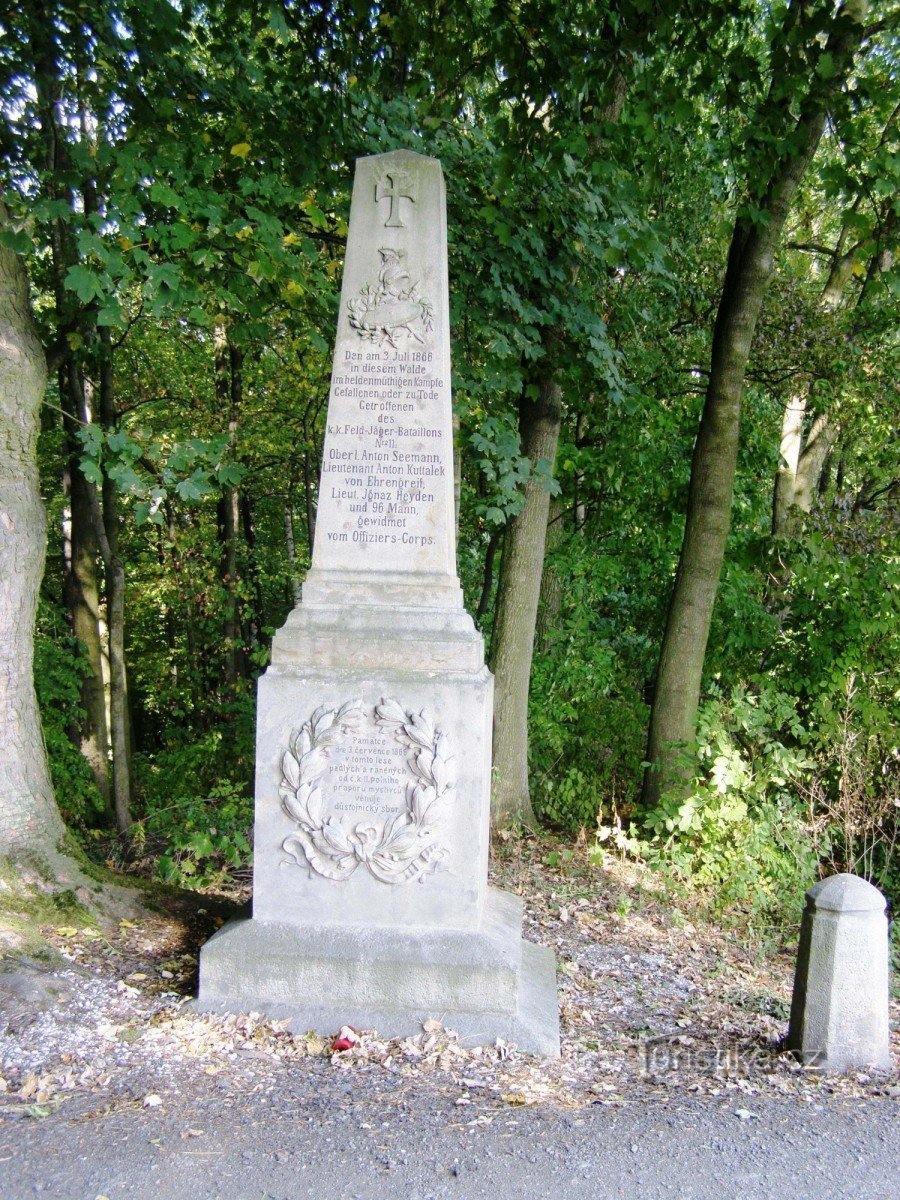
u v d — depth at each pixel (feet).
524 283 26.84
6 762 19.15
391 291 17.28
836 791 32.48
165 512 53.47
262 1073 14.16
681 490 38.04
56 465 43.70
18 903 18.13
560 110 24.09
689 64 23.13
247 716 45.42
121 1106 12.90
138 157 21.77
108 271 20.67
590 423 39.55
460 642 16.43
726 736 28.94
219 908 20.67
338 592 16.89
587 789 33.65
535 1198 11.25
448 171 26.58
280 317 31.73
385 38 27.12
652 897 27.02
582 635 36.81
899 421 42.83
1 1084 13.23
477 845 16.26
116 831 35.29
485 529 44.16
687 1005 19.51
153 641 61.62
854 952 15.96
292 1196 11.07
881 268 40.88
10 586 19.29
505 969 15.78
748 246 30.71
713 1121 13.43
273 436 51.55
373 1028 15.52
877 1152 12.70
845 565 34.71
